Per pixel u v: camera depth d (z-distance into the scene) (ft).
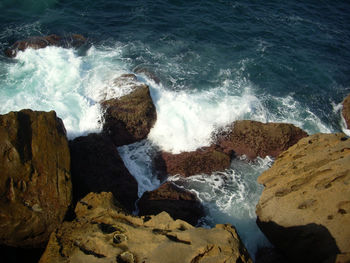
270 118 57.72
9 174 33.81
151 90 57.88
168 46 71.00
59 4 77.66
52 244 29.40
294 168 39.75
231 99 59.41
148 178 47.19
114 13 78.13
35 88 53.36
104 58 64.49
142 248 27.61
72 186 35.73
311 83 66.95
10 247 32.99
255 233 41.83
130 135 50.49
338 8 93.09
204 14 81.76
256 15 84.69
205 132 52.65
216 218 43.01
